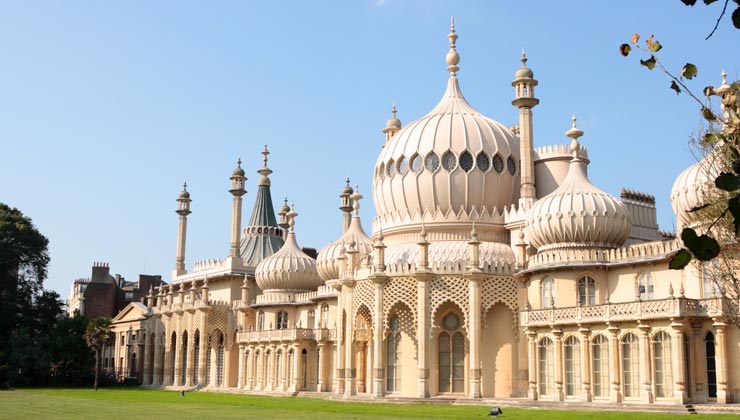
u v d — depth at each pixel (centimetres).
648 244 4997
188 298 9794
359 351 6500
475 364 5544
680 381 4241
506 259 6050
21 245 9456
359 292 6112
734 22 649
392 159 6712
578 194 5516
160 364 9688
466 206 6412
